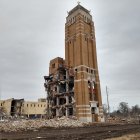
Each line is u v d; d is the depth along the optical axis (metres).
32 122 50.59
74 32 81.38
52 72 84.94
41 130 40.03
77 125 55.09
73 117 68.19
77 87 71.75
